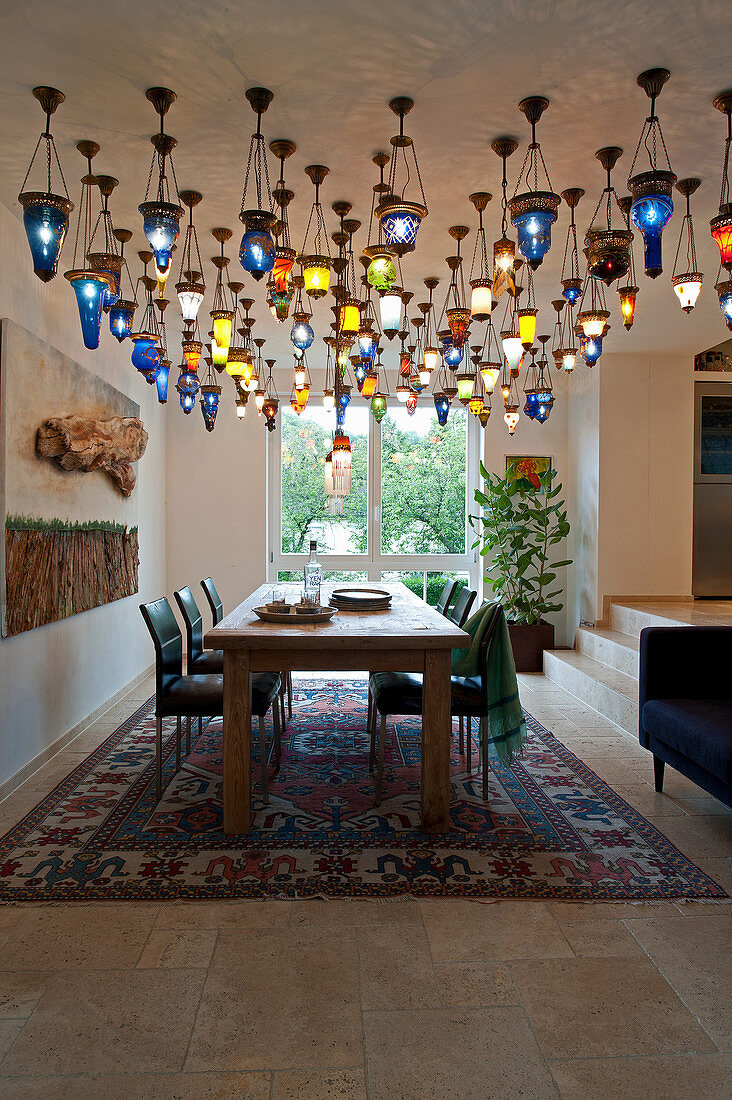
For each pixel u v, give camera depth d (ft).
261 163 9.00
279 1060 5.35
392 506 22.09
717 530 19.72
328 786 11.03
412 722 14.85
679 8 6.20
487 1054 5.43
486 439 21.44
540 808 10.27
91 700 14.35
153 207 7.06
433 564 22.16
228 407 21.36
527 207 7.30
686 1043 5.57
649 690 11.06
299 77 7.20
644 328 16.25
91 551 14.03
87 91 7.46
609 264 8.02
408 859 8.61
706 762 8.99
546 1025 5.76
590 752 12.97
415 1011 5.91
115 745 13.05
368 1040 5.57
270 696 10.85
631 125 8.11
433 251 12.00
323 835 9.25
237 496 21.40
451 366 10.89
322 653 9.24
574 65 6.99
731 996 6.15
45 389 11.64
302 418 21.93
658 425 19.16
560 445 21.52
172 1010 5.90
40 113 7.88
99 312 7.63
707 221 10.77
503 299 14.43
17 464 10.64
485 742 10.58
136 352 10.16
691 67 7.02
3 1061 5.32
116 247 11.87
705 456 19.69
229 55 6.84
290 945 6.84
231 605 21.40
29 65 7.00
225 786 9.20
